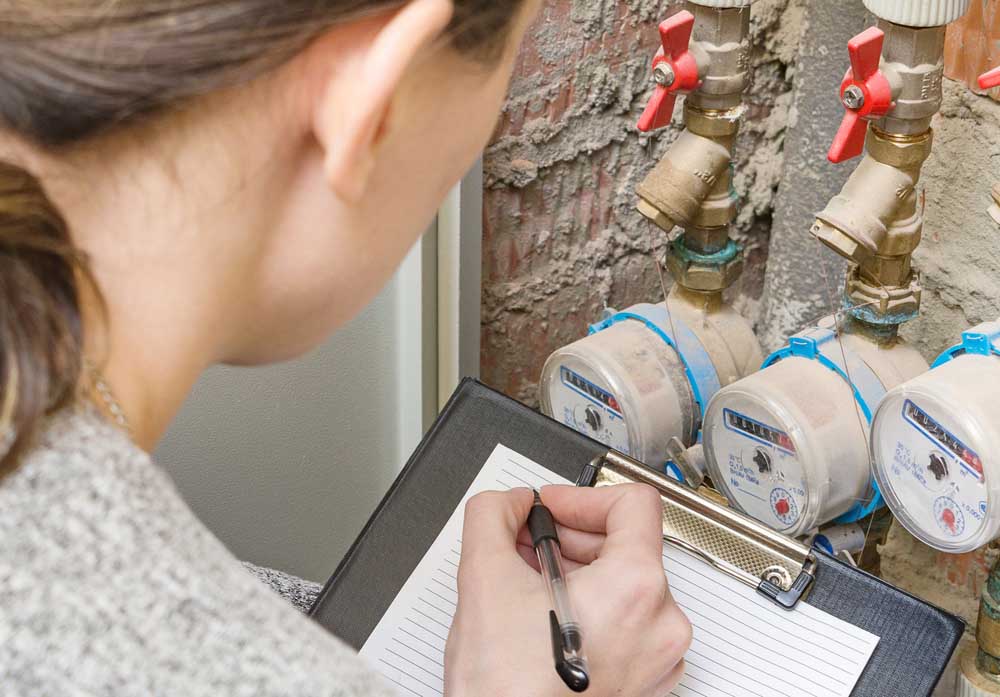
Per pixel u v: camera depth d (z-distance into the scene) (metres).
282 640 0.26
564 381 0.80
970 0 0.58
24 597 0.24
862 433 0.69
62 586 0.25
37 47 0.26
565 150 0.86
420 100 0.30
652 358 0.76
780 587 0.55
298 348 0.35
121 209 0.28
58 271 0.27
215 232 0.29
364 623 0.59
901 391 0.62
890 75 0.60
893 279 0.67
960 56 0.73
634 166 0.89
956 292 0.79
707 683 0.53
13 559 0.24
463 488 0.62
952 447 0.61
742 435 0.72
